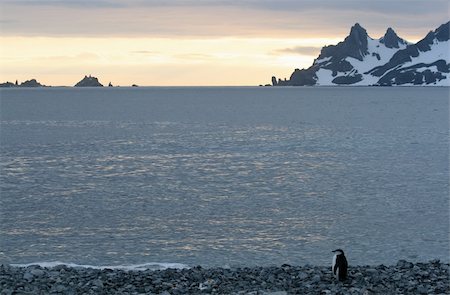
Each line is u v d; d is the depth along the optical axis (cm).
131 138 11138
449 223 4406
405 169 7175
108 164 7575
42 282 2430
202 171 7012
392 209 4897
